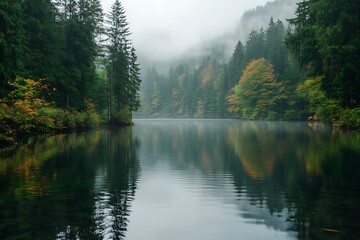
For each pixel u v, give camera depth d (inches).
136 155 518.3
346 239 170.2
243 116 3100.4
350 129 1058.1
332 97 998.4
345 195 258.2
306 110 2428.6
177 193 271.9
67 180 317.4
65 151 544.7
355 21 783.1
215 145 684.1
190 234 181.9
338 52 793.6
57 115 999.6
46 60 1079.6
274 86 2704.2
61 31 1250.0
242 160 454.9
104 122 1592.0
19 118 719.7
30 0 1024.2
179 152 561.9
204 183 309.4
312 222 197.5
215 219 206.2
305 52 996.6
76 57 1253.7
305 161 433.1
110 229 188.1
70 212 217.2
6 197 251.9
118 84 1653.5
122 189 283.9
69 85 1160.8
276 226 191.3
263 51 3356.3
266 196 260.1
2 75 745.6
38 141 709.9
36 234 178.2
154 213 218.4
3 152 521.0
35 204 234.8
